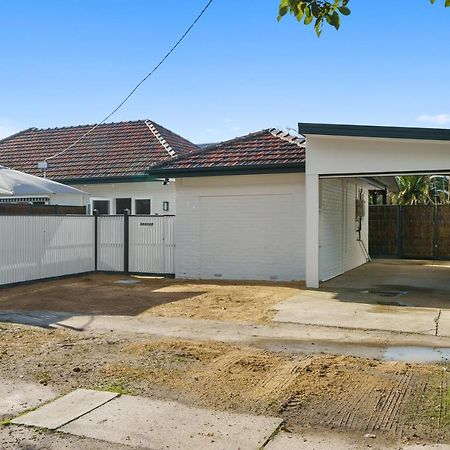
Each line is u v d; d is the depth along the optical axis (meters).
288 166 13.98
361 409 5.41
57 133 25.28
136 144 21.97
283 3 4.47
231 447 4.59
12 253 13.98
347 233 18.03
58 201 19.84
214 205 15.47
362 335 8.58
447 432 4.84
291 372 6.58
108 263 16.92
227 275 15.32
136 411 5.41
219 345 7.94
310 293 12.67
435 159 12.05
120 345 7.96
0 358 7.30
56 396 5.86
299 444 4.63
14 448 4.61
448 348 7.75
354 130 12.40
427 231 22.61
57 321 9.71
